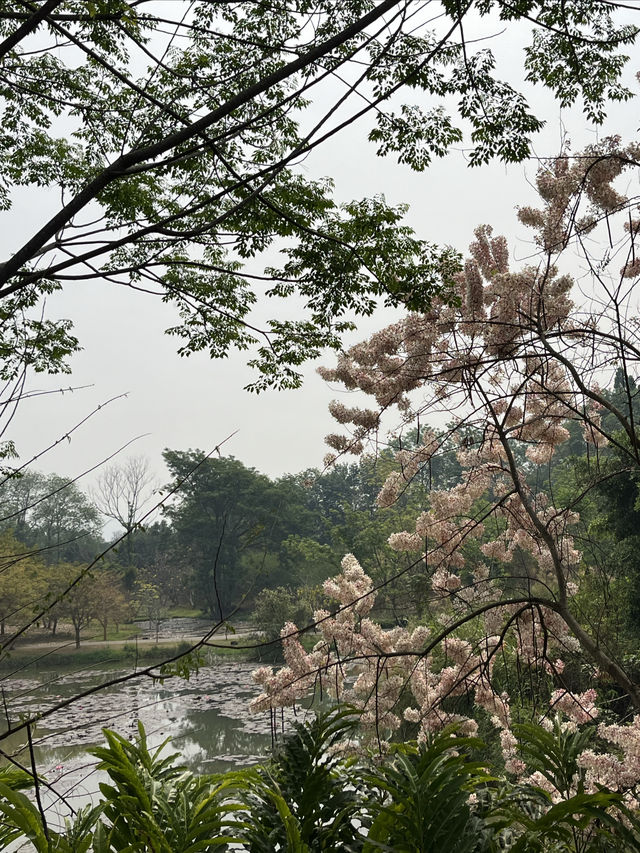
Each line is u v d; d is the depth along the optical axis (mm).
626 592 9617
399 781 2766
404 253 5934
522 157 5254
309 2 5672
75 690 23688
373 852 2699
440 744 2811
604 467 5863
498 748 5859
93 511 45844
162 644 33625
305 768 3049
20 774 3049
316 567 33875
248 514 49844
